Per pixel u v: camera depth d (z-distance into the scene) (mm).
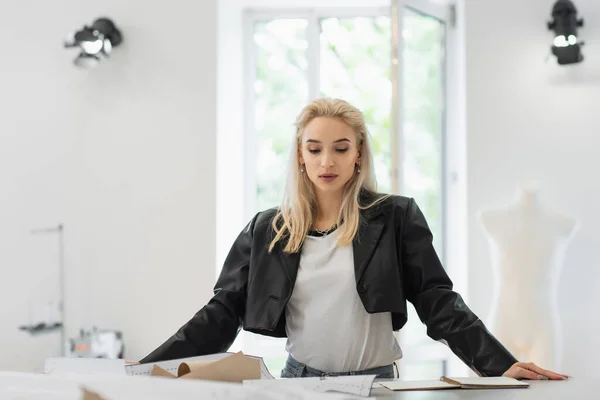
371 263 1899
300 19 5090
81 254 4625
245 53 5074
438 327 1827
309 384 1358
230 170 4805
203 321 1930
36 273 4656
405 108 4117
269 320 1926
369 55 5086
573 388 1458
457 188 4633
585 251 4320
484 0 4449
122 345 4457
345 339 1911
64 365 1549
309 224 1996
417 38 4285
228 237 4754
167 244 4543
